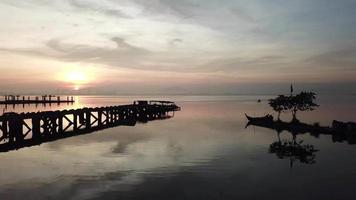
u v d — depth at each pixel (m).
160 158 27.08
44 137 36.00
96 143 33.91
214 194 18.22
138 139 37.25
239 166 24.41
